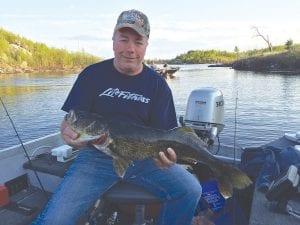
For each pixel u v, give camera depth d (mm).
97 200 1109
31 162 1616
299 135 1582
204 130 1616
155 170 1143
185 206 1134
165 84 1265
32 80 17688
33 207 1420
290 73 17328
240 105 7168
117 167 1026
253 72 19547
